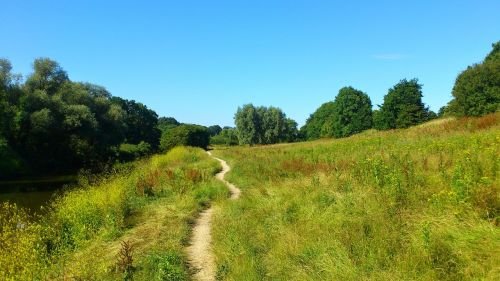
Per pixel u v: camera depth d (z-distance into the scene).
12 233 10.59
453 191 7.58
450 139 17.05
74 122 42.94
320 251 7.38
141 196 15.91
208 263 8.58
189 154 39.81
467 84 37.09
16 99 41.62
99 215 12.46
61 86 47.22
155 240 9.79
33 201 23.03
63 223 12.33
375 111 71.69
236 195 16.64
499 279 5.10
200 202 15.03
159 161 30.70
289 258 7.57
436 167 10.82
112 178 19.28
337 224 8.53
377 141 23.92
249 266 7.62
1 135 38.50
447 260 5.92
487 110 35.44
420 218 7.39
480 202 6.92
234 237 9.52
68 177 37.19
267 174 18.89
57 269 8.27
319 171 14.97
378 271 6.20
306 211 10.10
